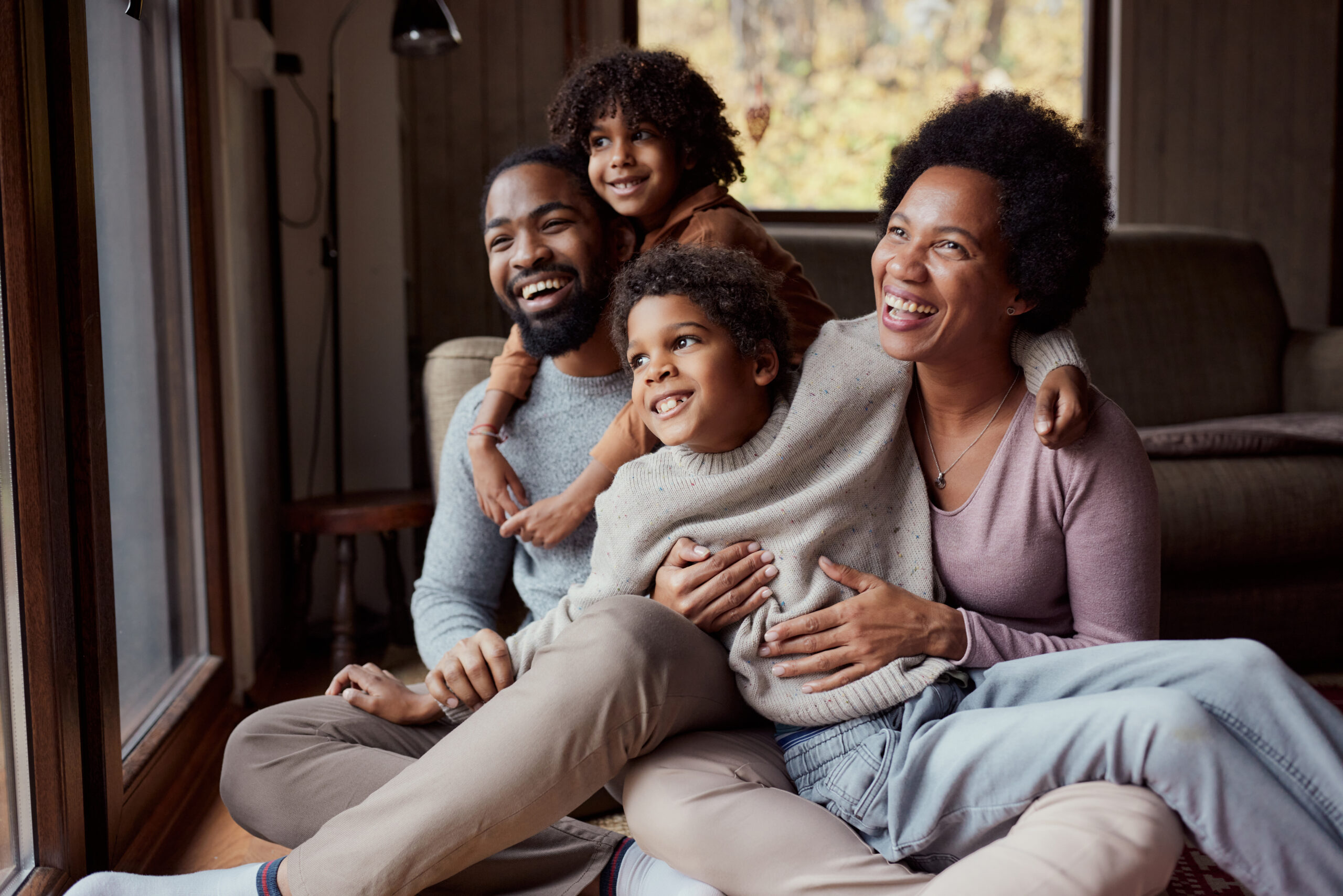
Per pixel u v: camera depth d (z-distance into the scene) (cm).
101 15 147
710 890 98
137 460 159
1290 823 83
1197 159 364
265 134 268
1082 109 359
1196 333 290
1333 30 365
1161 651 94
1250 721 87
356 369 282
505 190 143
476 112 334
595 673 99
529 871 114
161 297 175
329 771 115
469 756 98
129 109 159
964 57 351
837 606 105
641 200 148
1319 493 209
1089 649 99
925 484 115
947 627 105
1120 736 86
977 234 103
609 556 117
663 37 340
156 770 149
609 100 147
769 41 343
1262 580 213
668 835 98
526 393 156
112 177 150
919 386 118
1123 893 81
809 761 105
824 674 106
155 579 168
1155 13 357
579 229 143
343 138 278
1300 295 374
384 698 124
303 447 277
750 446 113
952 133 107
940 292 104
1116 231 303
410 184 332
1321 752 85
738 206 164
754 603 108
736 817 96
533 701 99
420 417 328
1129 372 283
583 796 100
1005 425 112
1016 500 108
